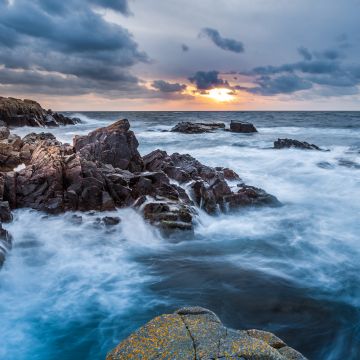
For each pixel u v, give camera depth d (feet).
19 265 30.40
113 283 28.12
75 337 21.80
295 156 85.81
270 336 16.26
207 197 44.86
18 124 178.91
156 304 25.27
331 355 20.58
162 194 43.42
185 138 132.05
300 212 45.85
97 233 36.70
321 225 41.14
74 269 30.22
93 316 23.88
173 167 53.47
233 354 13.51
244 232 39.14
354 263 31.68
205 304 25.30
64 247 34.04
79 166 43.47
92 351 20.67
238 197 45.85
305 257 32.99
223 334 14.76
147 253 33.68
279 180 62.95
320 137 137.18
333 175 64.49
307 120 271.90
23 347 20.84
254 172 69.26
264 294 26.55
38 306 24.80
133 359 13.53
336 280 28.66
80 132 155.53
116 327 22.81
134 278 28.96
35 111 199.62
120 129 58.59
